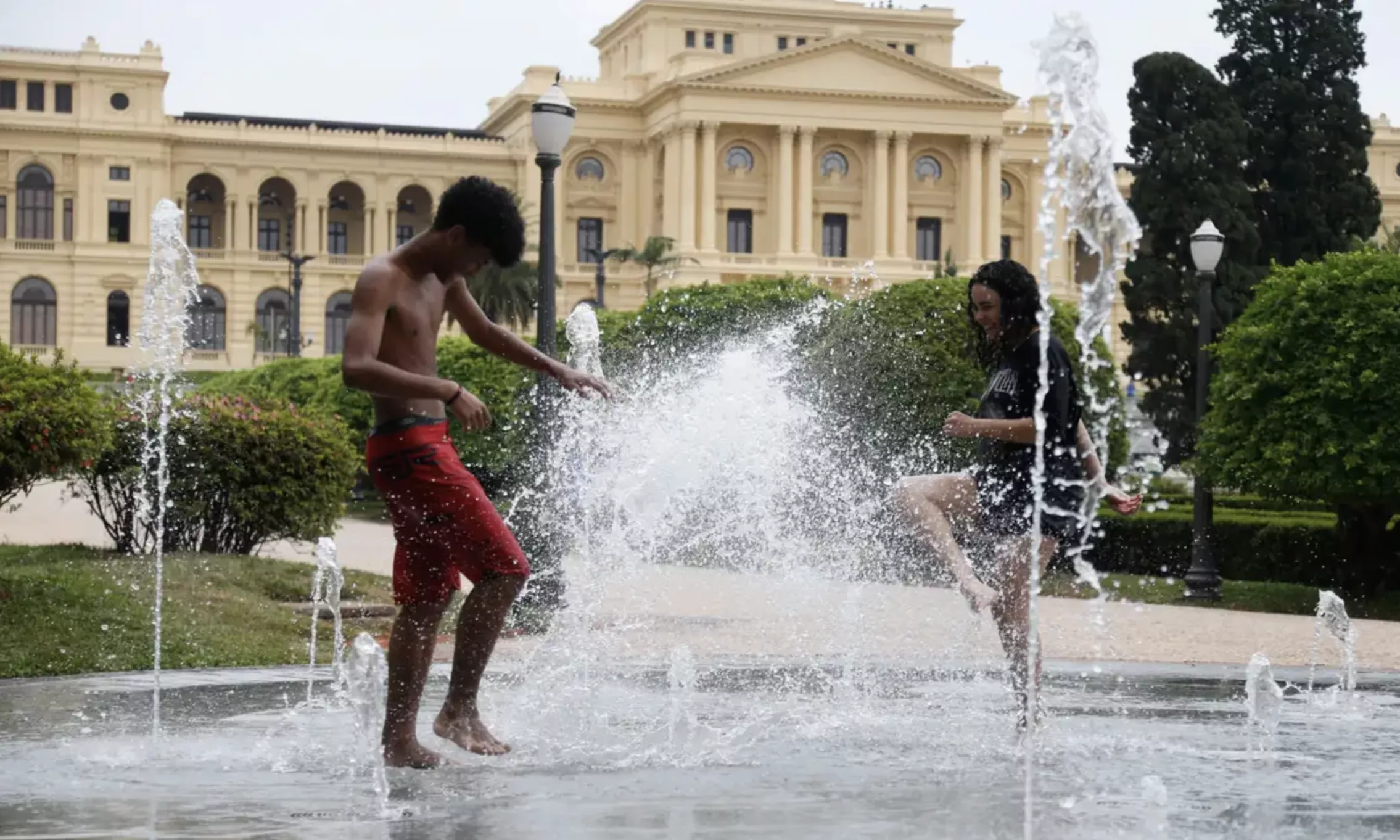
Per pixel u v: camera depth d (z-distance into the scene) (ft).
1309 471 66.95
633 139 288.51
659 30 298.76
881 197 278.67
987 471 19.44
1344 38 149.89
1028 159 297.33
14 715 21.18
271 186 288.92
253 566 47.91
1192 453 144.87
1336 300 67.05
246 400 54.08
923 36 310.65
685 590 52.80
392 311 17.22
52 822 13.35
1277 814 13.78
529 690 24.45
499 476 92.12
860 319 79.82
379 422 17.35
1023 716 19.16
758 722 20.38
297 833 12.87
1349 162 150.10
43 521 92.84
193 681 25.91
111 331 272.31
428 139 284.41
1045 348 17.54
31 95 270.05
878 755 17.43
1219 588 68.49
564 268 284.00
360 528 106.11
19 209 269.85
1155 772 16.17
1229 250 143.64
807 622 42.29
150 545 52.39
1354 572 73.05
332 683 25.57
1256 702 21.40
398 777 15.96
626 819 13.52
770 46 303.68
